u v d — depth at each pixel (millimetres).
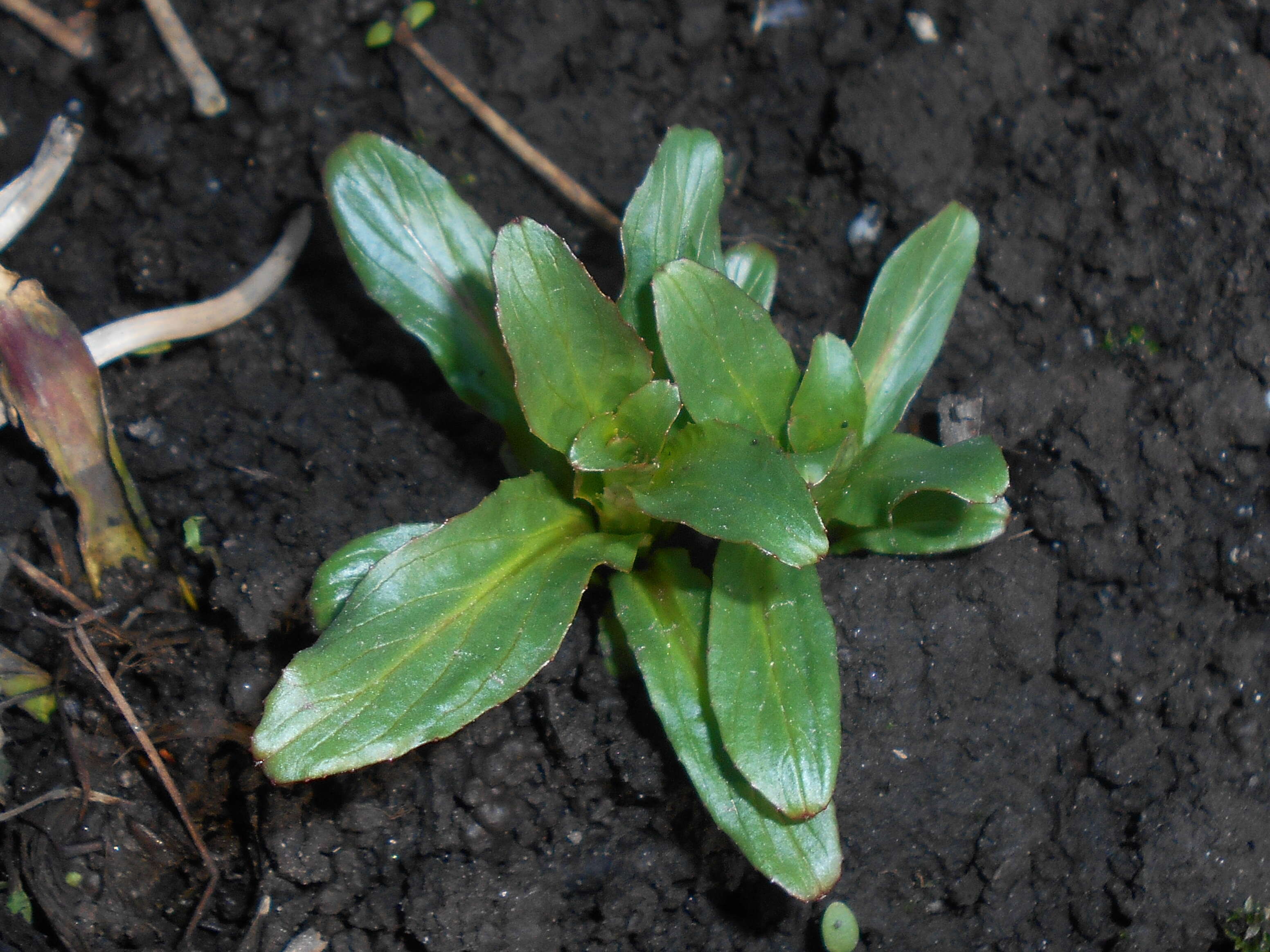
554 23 266
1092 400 248
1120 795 243
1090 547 245
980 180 258
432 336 239
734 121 267
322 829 234
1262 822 243
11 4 261
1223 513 245
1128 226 252
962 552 241
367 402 252
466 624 225
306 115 261
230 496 248
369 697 222
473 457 249
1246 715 244
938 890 241
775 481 220
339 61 262
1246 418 244
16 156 262
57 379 234
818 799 223
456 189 262
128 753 239
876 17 264
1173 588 244
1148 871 241
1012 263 253
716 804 225
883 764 238
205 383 253
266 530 244
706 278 228
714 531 219
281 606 239
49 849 237
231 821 239
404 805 235
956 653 240
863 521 231
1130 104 255
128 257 257
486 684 224
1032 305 253
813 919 240
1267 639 245
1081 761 244
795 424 232
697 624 230
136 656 240
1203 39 255
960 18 260
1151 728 243
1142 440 246
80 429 236
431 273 240
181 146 260
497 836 236
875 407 241
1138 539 245
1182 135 252
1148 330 250
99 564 242
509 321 223
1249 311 247
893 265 242
